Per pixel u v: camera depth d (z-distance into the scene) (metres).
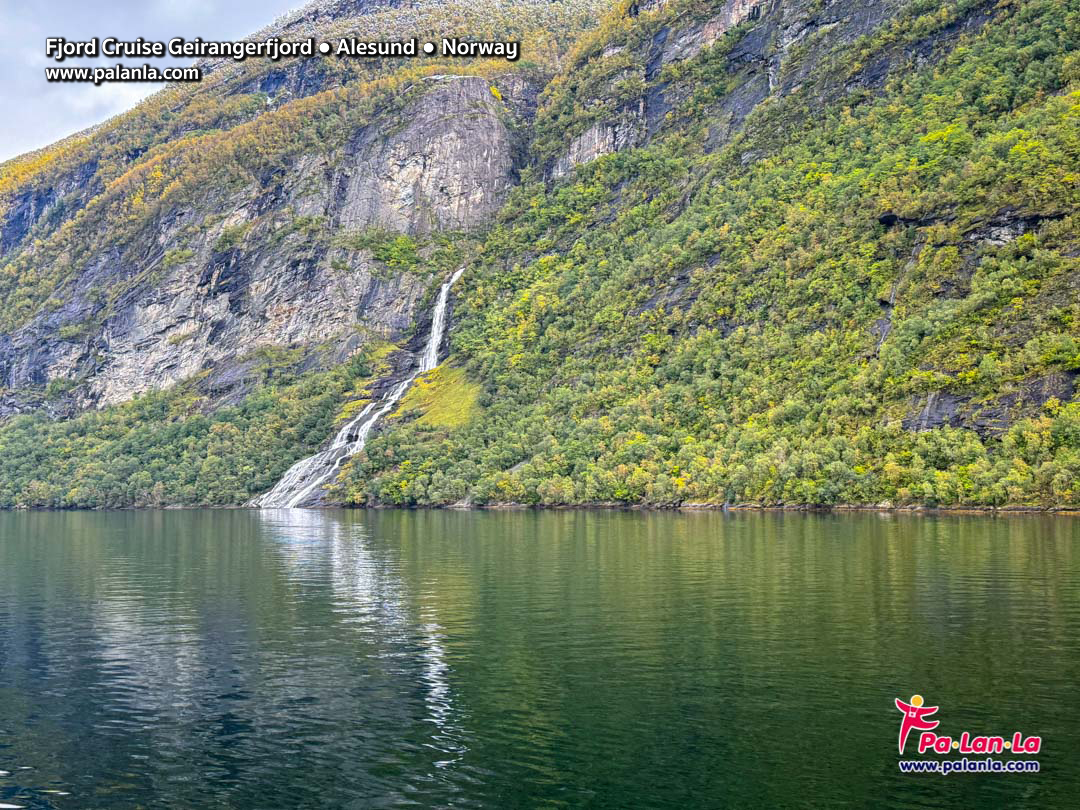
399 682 39.66
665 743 32.06
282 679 40.53
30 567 79.44
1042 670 39.38
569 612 53.69
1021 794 27.92
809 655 42.50
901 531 95.00
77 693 39.03
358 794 28.55
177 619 54.25
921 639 45.06
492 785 28.97
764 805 27.38
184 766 30.97
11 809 27.95
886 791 28.22
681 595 58.38
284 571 74.31
